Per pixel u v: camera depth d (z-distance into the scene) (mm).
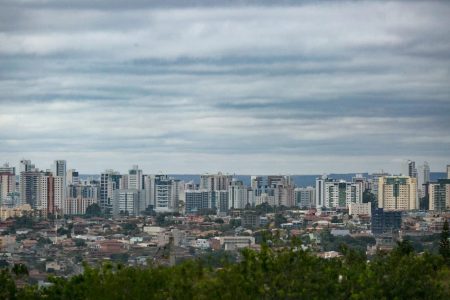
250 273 55438
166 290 54281
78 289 57250
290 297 55250
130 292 53531
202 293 53250
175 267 56562
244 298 52875
